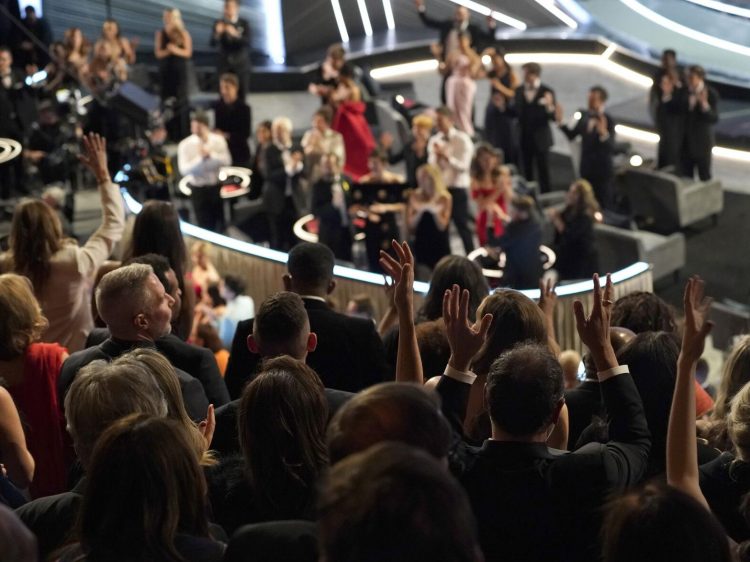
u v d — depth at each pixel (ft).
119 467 29.37
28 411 51.24
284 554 28.73
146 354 39.32
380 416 26.68
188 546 29.81
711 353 148.97
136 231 64.03
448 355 51.08
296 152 148.87
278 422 34.45
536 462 33.94
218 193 144.87
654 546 24.44
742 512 35.65
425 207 136.67
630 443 35.60
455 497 19.76
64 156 148.05
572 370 72.95
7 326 50.67
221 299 118.62
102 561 29.30
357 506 19.65
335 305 81.10
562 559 33.63
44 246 62.80
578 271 140.15
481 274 60.90
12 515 24.32
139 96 162.30
